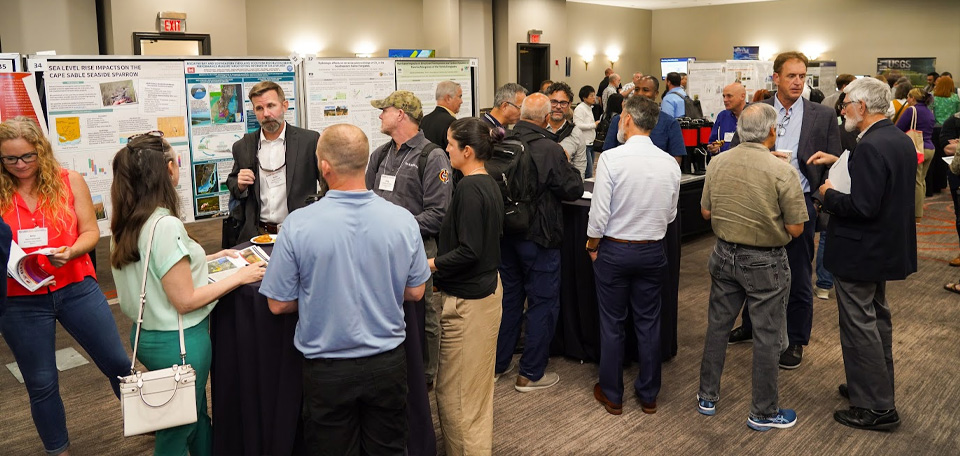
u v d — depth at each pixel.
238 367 2.24
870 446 2.86
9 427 3.07
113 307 4.68
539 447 2.87
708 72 7.25
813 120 3.53
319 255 1.82
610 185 2.87
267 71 4.39
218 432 2.32
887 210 2.76
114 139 3.92
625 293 3.04
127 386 1.96
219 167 4.32
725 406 3.23
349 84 4.67
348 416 1.94
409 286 2.03
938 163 8.85
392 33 13.77
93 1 9.61
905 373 3.57
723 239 2.91
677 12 19.38
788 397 3.31
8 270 2.13
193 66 4.11
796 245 3.55
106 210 3.97
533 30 15.42
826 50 17.27
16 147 2.25
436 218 2.96
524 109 3.20
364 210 1.87
